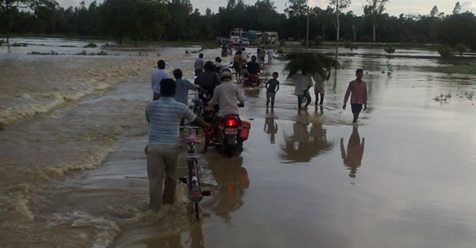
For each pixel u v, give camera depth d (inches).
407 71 1622.8
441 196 325.1
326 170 380.8
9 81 957.2
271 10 5290.4
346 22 4613.7
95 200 296.4
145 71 1323.8
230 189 327.3
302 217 278.2
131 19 3703.3
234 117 412.2
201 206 291.9
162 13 3828.7
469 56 2807.6
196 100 506.9
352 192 327.0
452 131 567.8
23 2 2760.8
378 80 1239.5
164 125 276.1
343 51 3031.5
